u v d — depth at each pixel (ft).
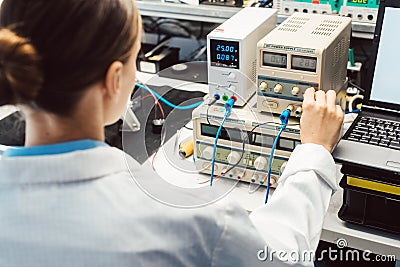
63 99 2.37
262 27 5.04
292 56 4.47
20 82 2.27
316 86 4.50
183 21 7.74
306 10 5.98
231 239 2.68
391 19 4.48
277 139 4.59
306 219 3.22
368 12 5.74
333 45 4.61
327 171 3.50
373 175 4.19
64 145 2.46
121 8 2.41
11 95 2.36
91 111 2.48
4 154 2.62
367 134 4.46
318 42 4.49
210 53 4.81
